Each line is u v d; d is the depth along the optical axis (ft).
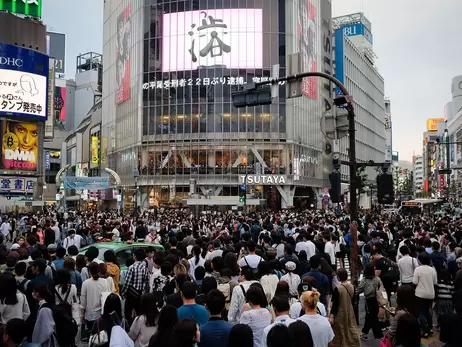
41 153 187.32
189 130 217.15
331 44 281.13
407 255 38.24
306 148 229.04
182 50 220.43
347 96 37.22
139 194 226.79
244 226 68.80
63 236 81.97
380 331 33.12
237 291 24.53
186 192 218.18
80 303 28.43
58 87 431.43
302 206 244.63
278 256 46.91
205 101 216.13
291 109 215.51
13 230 103.76
